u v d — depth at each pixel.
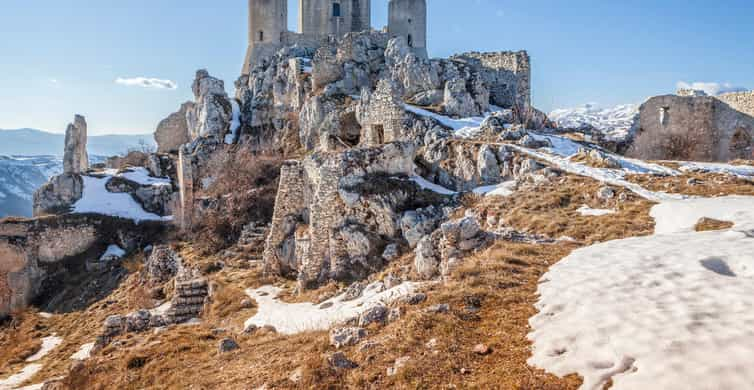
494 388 6.89
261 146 49.91
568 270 10.72
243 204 36.47
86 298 34.66
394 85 34.75
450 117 36.66
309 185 27.34
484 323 9.09
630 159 26.12
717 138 37.41
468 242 14.84
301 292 22.30
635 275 9.45
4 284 37.09
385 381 7.80
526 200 20.62
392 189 23.52
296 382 8.54
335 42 60.91
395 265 19.42
